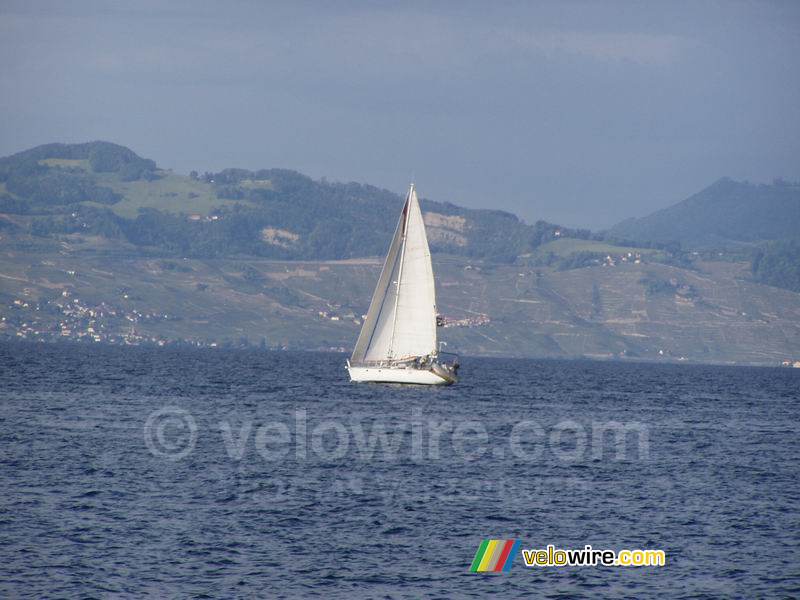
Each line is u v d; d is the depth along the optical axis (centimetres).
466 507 17600
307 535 15450
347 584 13288
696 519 17150
